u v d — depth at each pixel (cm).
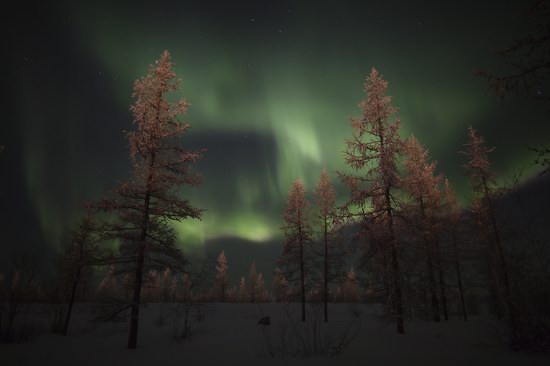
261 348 1060
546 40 587
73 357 1062
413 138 2384
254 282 6912
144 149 1370
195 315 2483
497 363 819
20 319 2136
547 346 934
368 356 907
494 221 1336
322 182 2717
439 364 814
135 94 1382
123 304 1264
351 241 1644
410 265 1692
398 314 1494
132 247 1279
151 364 909
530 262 934
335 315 2825
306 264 2552
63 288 1942
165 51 1459
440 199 2420
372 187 1636
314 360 833
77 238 1973
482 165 1773
